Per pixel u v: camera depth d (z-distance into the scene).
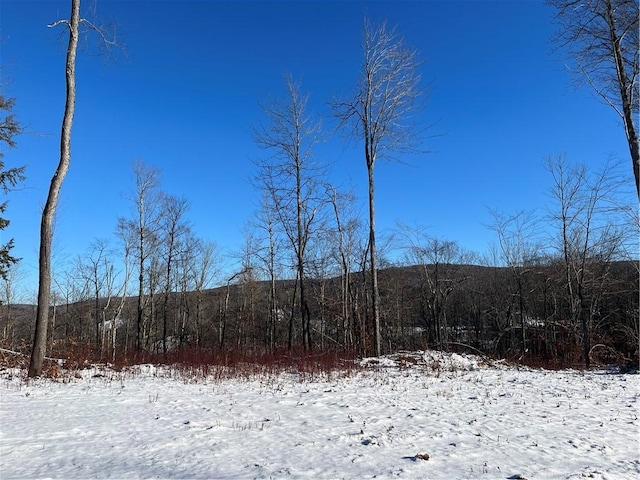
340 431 7.48
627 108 14.44
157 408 9.41
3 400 10.05
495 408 9.91
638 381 14.77
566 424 8.23
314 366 18.11
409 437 7.06
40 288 14.23
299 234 27.58
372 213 22.36
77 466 5.32
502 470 5.46
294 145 27.94
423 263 37.84
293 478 5.00
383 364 19.64
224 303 47.53
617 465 5.74
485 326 46.53
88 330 49.28
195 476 5.00
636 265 26.27
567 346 29.67
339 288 36.38
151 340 42.84
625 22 14.19
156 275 40.78
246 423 8.03
